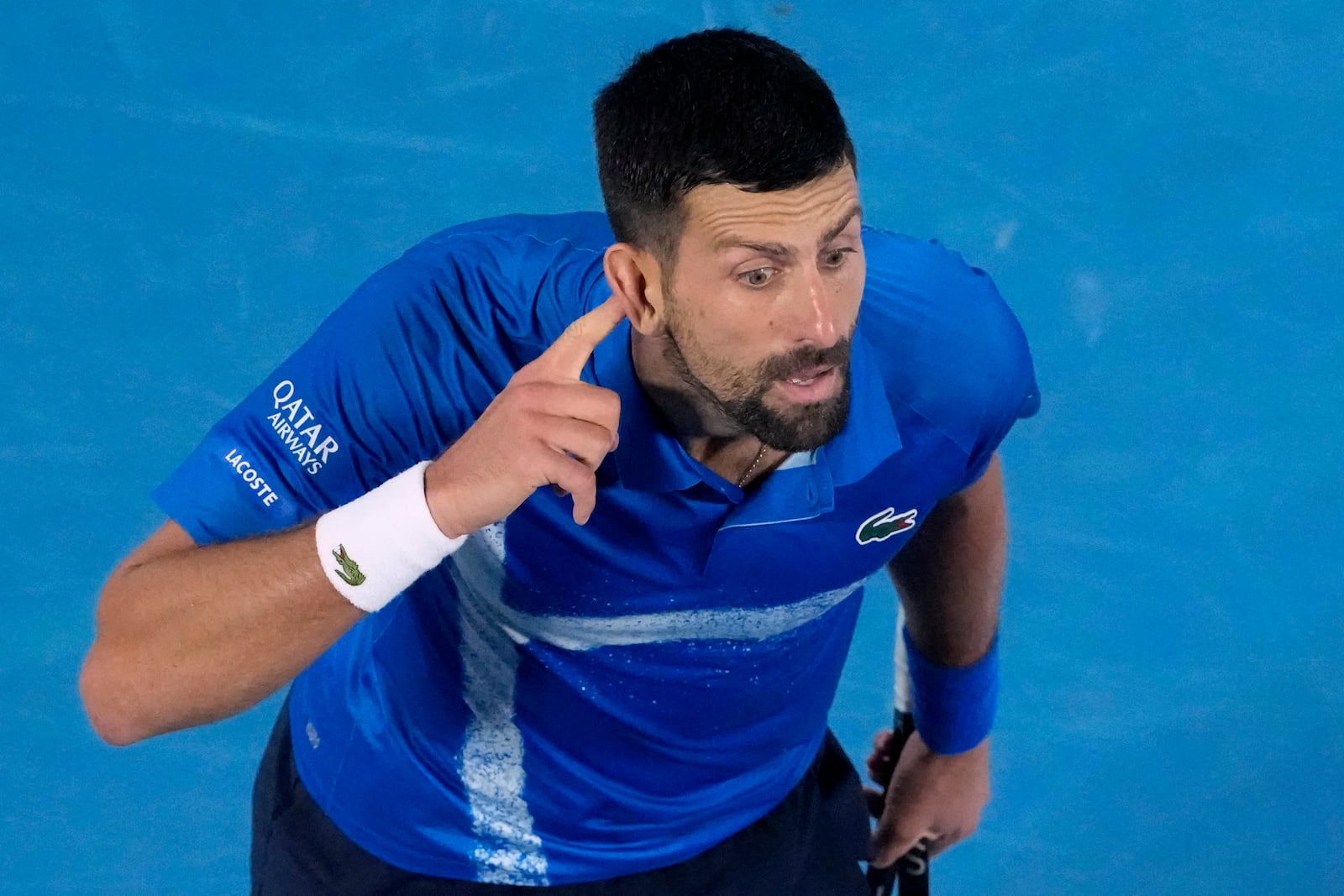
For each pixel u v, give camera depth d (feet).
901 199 47.26
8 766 39.06
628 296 17.99
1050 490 43.19
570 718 22.72
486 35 50.44
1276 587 41.75
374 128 48.32
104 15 50.70
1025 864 38.52
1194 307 45.83
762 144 16.01
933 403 20.59
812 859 26.50
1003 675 40.86
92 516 41.86
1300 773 39.75
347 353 19.97
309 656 19.31
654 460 19.35
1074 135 49.03
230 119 48.49
